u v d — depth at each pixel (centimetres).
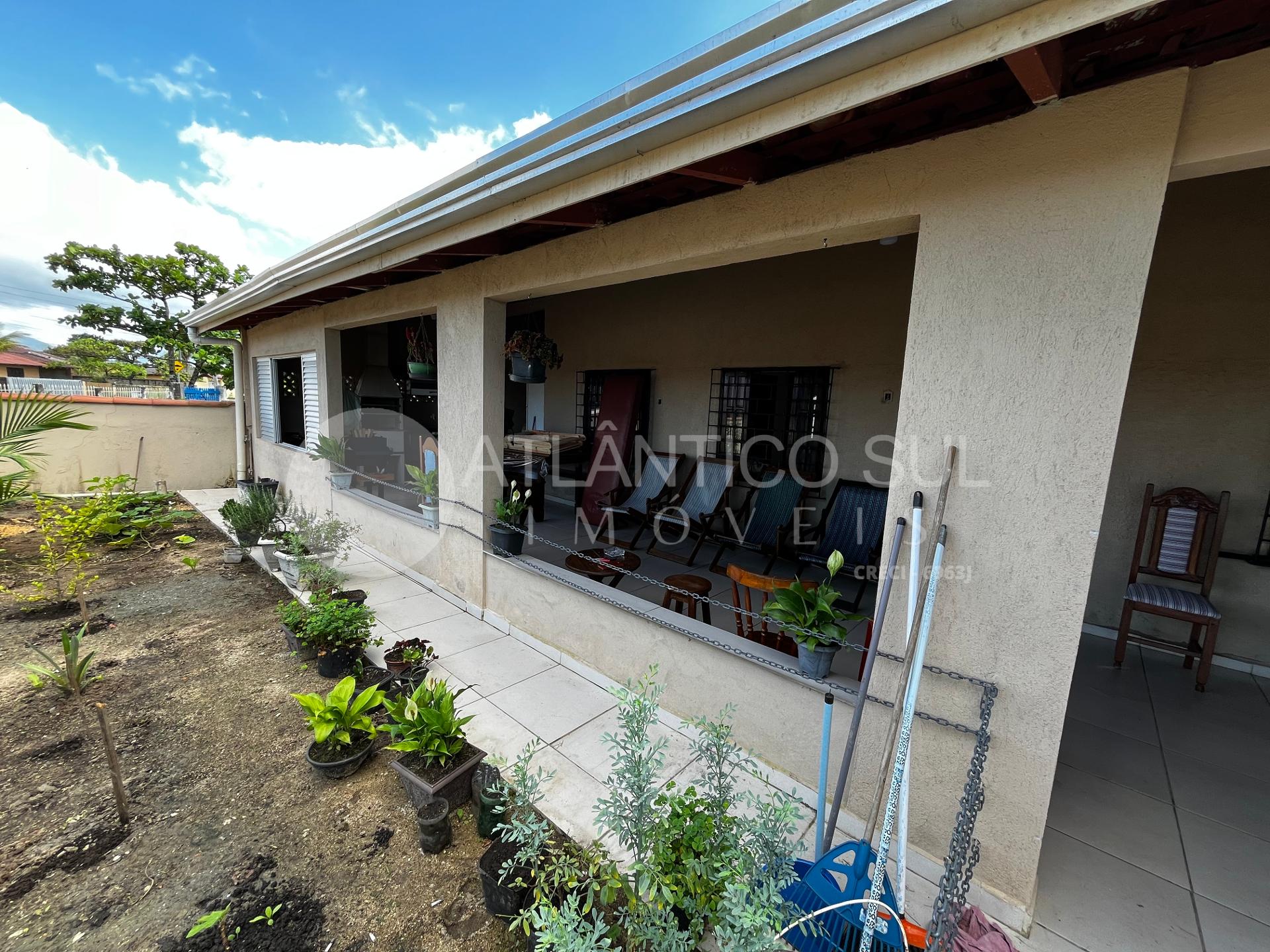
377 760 234
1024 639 150
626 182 178
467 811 206
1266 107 111
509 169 203
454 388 369
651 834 144
